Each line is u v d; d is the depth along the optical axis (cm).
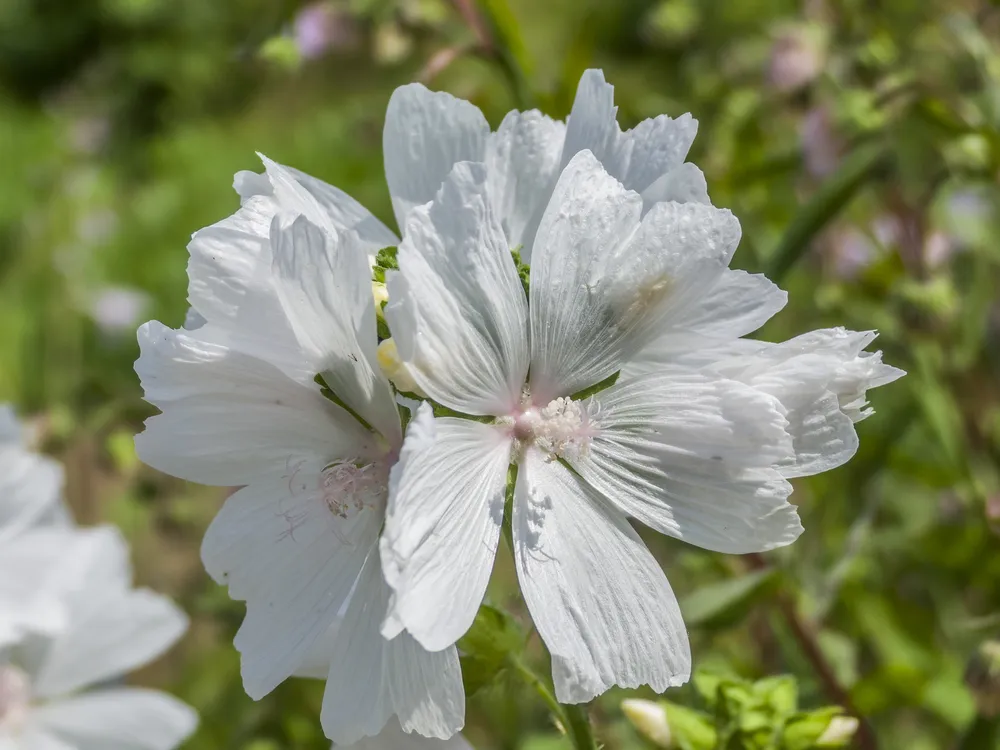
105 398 39
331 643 22
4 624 28
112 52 113
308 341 21
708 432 21
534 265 21
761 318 21
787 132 40
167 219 83
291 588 21
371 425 21
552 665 20
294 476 21
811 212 29
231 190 84
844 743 24
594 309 21
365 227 23
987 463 37
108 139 100
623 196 21
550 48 74
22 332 68
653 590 21
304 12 35
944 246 35
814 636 29
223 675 38
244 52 36
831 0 37
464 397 21
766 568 28
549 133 23
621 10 73
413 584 20
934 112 31
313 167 72
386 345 20
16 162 95
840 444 21
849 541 31
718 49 52
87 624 29
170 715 30
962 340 35
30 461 30
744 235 36
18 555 29
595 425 21
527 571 21
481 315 21
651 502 21
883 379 21
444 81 44
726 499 21
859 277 36
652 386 21
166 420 21
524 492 21
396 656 21
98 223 78
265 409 21
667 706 24
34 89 126
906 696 28
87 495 39
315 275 20
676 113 42
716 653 33
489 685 22
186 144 89
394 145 23
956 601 34
